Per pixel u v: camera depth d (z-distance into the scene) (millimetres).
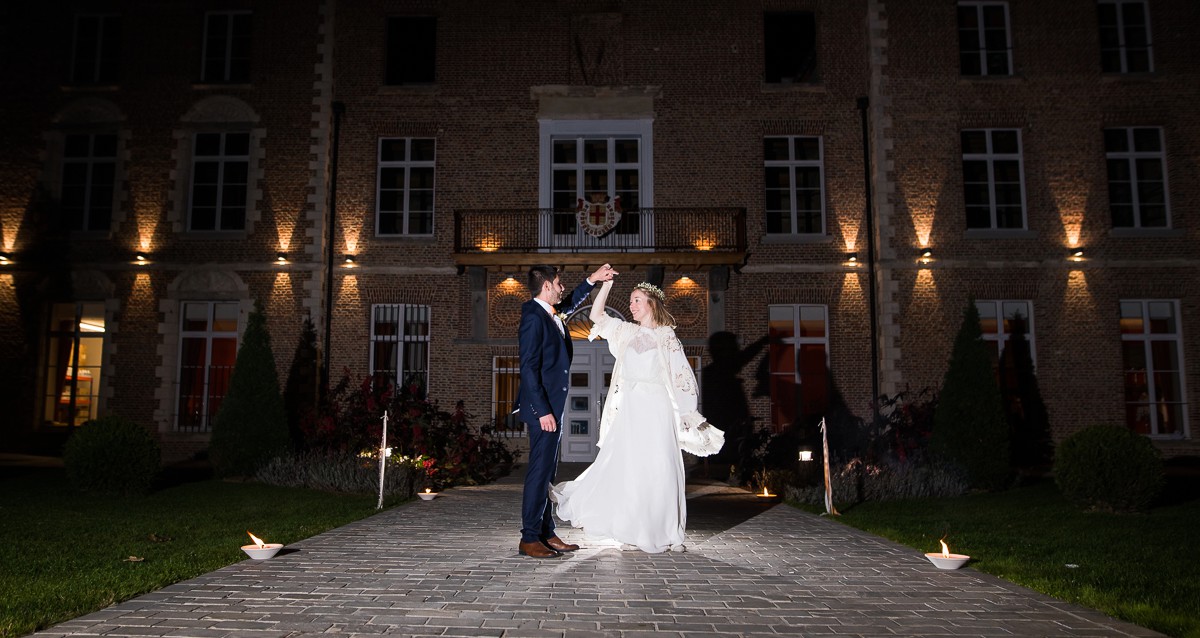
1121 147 18562
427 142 19172
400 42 19828
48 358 18422
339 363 18094
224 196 18750
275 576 4965
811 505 10469
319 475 12352
